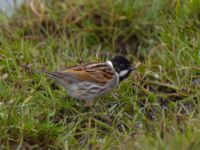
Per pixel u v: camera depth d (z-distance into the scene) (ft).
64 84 36.73
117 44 49.49
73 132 35.81
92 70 37.24
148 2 49.62
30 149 34.76
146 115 38.11
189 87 39.73
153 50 44.52
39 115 36.42
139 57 47.47
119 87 39.52
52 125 35.40
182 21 44.06
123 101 38.68
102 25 50.08
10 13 53.52
